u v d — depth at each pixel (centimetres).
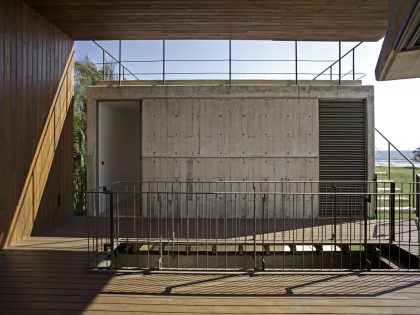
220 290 385
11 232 567
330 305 348
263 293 377
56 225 712
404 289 388
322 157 807
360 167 809
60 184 758
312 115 798
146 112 809
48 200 699
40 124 664
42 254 513
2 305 348
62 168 770
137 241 563
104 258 494
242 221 755
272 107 798
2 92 537
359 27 699
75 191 1162
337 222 724
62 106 768
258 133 799
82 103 1329
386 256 573
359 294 374
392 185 620
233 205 802
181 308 341
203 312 333
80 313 332
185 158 805
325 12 624
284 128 798
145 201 809
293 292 379
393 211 564
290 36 757
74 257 499
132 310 338
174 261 617
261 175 800
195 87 801
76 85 1354
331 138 808
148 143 809
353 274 433
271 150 797
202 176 803
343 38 772
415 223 691
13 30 566
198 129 803
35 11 637
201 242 551
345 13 627
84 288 390
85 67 1377
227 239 589
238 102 800
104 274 433
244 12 627
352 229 664
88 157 827
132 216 803
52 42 710
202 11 625
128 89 813
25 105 607
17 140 582
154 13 638
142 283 404
